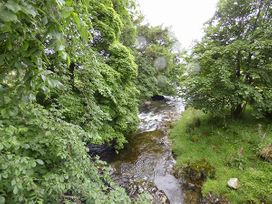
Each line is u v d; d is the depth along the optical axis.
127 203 2.27
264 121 6.31
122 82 6.59
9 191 1.75
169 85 17.70
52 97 3.92
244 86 5.51
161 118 10.84
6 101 1.07
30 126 2.36
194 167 5.38
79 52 2.65
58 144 2.32
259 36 5.77
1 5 0.71
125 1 2.25
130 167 6.13
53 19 0.93
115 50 6.24
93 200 2.12
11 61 0.98
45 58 1.08
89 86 4.20
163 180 5.48
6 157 1.75
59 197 2.17
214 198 4.43
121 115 6.19
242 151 5.27
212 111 6.41
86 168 2.60
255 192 4.15
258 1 6.10
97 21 5.68
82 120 3.90
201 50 7.01
